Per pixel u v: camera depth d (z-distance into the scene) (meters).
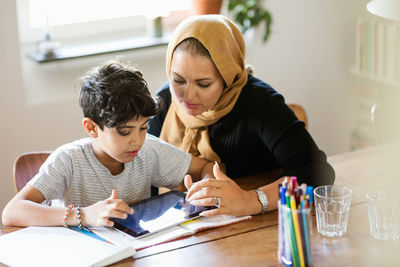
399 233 1.29
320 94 3.34
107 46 2.78
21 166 1.68
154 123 1.87
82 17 2.91
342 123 3.42
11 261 1.20
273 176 1.69
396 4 1.35
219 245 1.28
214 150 1.74
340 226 1.31
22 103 2.55
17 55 2.49
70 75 2.75
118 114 1.34
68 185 1.52
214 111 1.66
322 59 3.28
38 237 1.29
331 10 3.19
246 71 1.66
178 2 3.12
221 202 1.38
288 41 3.16
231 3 2.91
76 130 2.71
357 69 3.11
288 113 1.62
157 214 1.40
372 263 1.20
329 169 1.55
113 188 1.55
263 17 2.94
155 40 2.88
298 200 1.14
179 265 1.20
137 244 1.27
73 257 1.20
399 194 1.27
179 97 1.57
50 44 2.65
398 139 0.96
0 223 2.64
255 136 1.67
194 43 1.49
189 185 1.47
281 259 1.20
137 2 3.01
